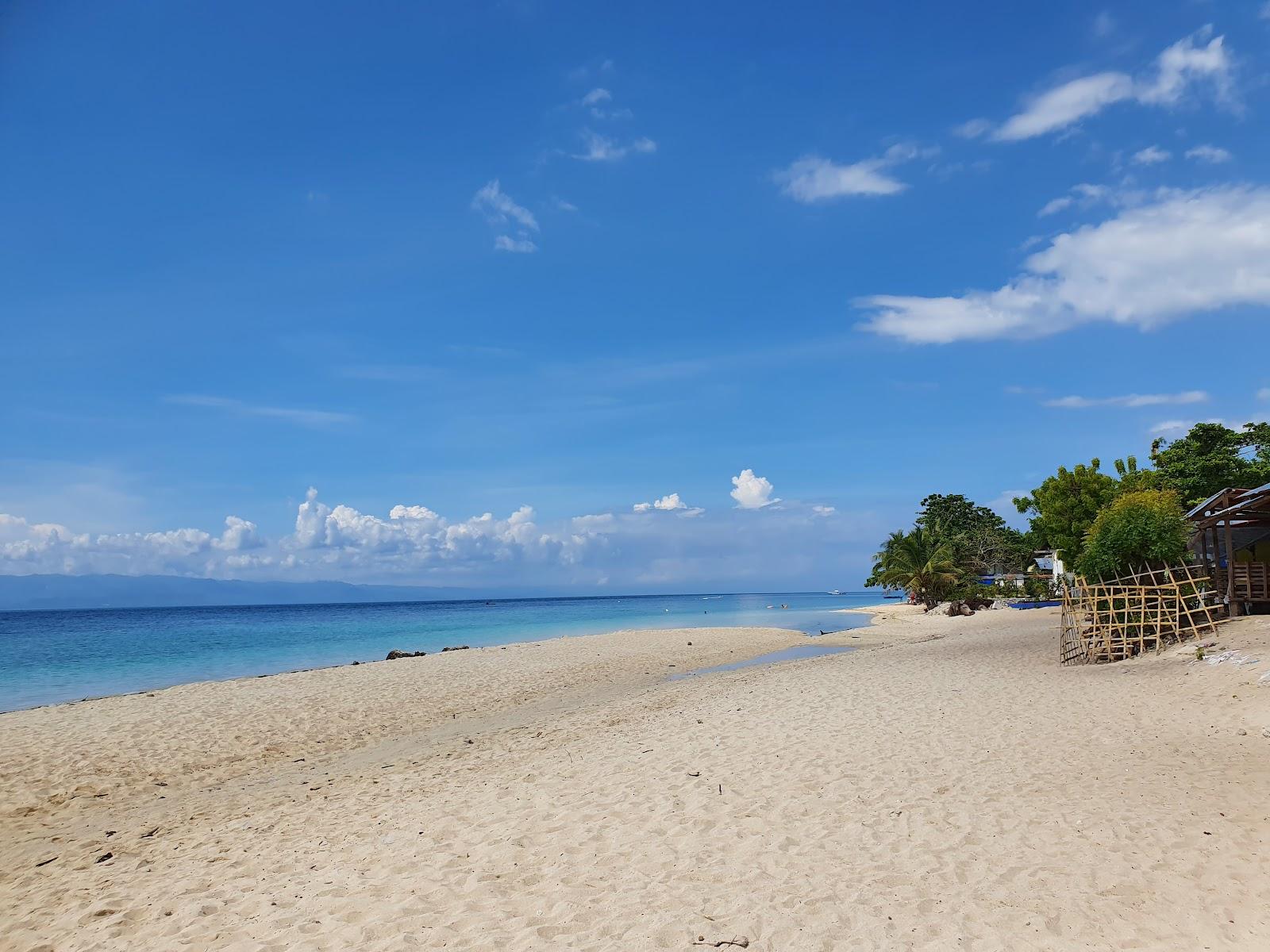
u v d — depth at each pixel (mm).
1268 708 11023
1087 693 13578
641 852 6988
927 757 9664
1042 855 6438
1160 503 19094
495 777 10242
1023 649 21734
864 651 26047
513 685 22109
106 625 67938
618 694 19562
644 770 9773
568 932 5559
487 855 7148
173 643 43281
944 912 5570
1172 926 5207
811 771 9234
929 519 81000
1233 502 20219
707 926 5527
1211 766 8695
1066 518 39188
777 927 5473
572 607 123938
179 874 7508
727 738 11422
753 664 26406
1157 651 17016
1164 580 18422
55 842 9438
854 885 6059
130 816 10445
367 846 7711
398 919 5918
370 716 17375
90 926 6336
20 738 15344
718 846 7027
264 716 17422
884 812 7664
